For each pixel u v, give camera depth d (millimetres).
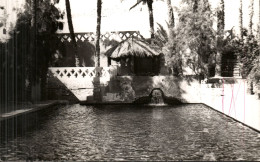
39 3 25250
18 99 23891
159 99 24938
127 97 25203
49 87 26000
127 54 26703
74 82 25844
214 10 25672
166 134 12227
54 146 10414
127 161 8641
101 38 29719
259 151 9555
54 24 28125
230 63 26578
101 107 22516
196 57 25547
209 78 25078
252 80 16891
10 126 14266
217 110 19453
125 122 15305
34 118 16703
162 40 28016
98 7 26422
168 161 8602
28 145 10586
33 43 23938
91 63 29875
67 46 29766
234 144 10453
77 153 9516
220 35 25500
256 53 20734
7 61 23938
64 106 23219
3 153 9570
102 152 9586
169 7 26094
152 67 27719
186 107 21953
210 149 9820
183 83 24938
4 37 24234
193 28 25250
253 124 13133
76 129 13484
